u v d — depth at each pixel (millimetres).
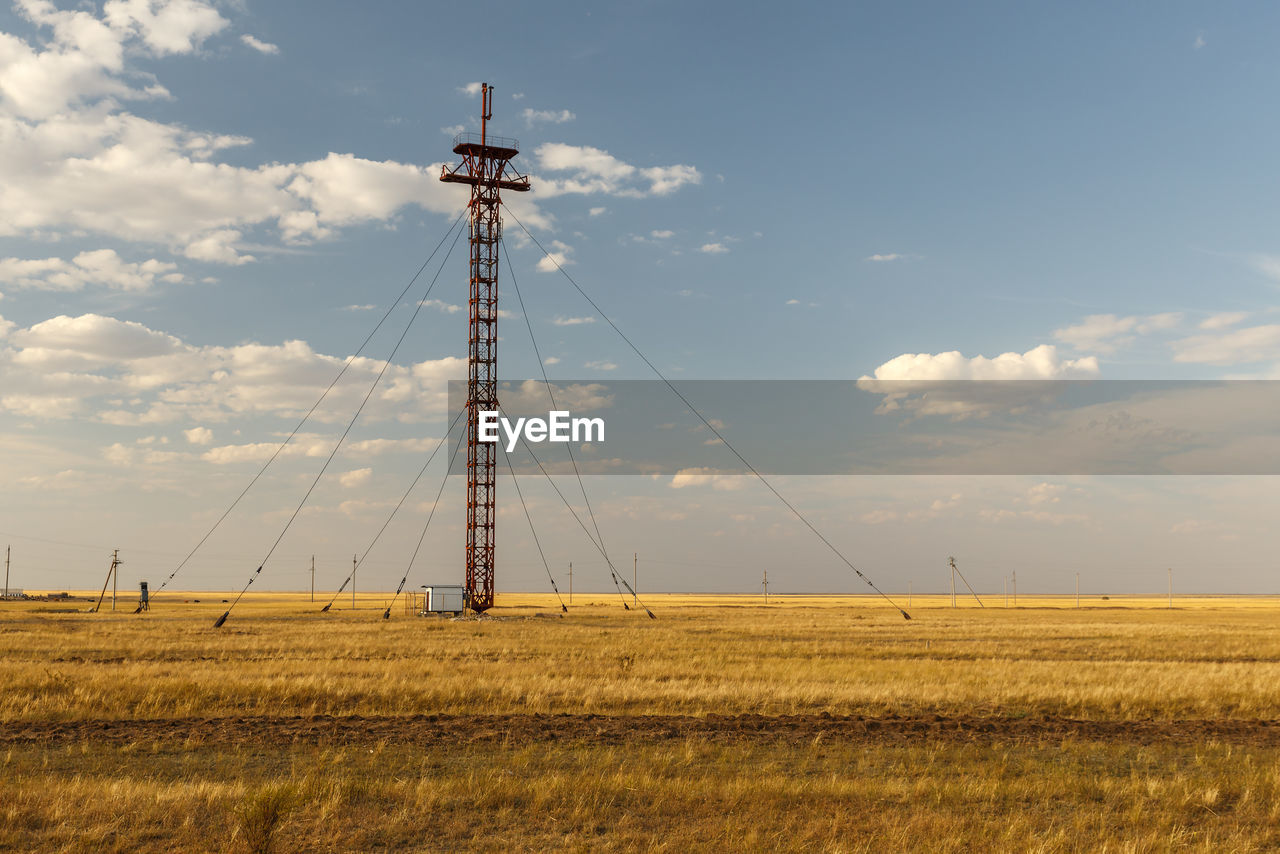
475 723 22031
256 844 12031
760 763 18125
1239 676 35188
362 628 74438
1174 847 12766
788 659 43500
